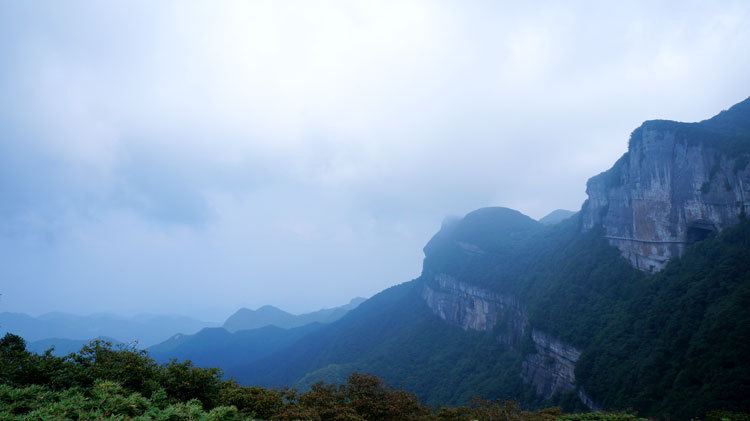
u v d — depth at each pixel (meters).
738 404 42.56
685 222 79.31
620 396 60.62
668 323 64.62
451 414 24.92
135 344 24.31
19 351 22.73
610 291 89.75
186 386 21.59
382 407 23.48
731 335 49.56
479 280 158.62
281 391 23.34
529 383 98.25
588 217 121.69
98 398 18.64
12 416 16.25
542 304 105.19
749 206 67.06
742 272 60.41
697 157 77.50
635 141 93.94
